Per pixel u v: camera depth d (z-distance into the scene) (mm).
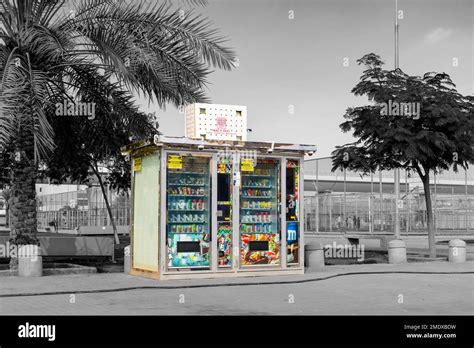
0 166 22578
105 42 15719
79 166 25359
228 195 15938
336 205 41469
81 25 16156
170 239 15344
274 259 16453
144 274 15945
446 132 21500
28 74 15086
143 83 17109
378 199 39094
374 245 33219
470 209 41844
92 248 19719
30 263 15742
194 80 17125
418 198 39250
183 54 16844
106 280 15062
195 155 15523
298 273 16609
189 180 15805
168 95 17234
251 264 16203
